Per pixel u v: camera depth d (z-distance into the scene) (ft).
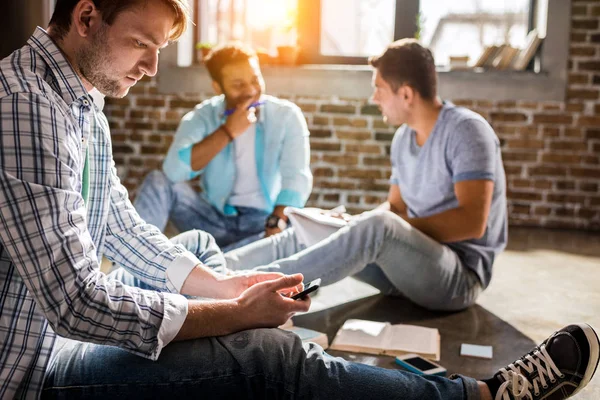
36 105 3.40
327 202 15.81
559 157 14.88
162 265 4.67
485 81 14.84
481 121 7.44
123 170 16.22
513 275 9.91
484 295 8.74
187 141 9.25
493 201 7.71
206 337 3.92
